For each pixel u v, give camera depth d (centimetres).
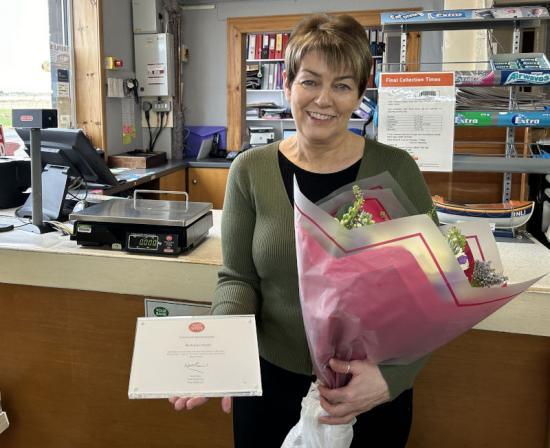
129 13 446
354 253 79
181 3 491
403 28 199
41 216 177
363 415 112
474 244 102
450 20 189
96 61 397
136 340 96
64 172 191
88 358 161
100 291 153
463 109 175
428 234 76
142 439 163
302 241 84
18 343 165
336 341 89
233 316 101
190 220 149
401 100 169
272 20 478
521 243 163
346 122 108
